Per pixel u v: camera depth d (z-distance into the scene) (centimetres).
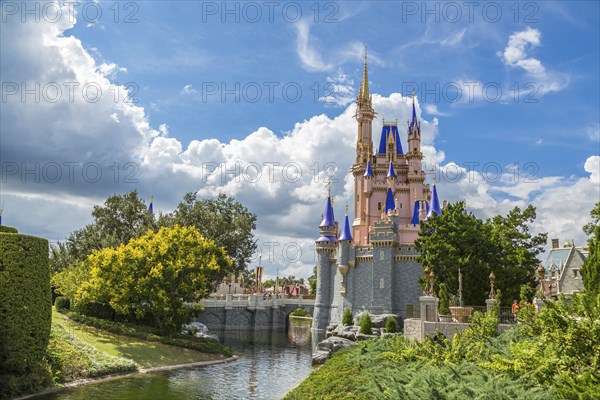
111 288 5016
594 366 1605
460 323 3038
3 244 2784
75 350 3653
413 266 8394
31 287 2864
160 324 5194
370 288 8650
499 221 5825
